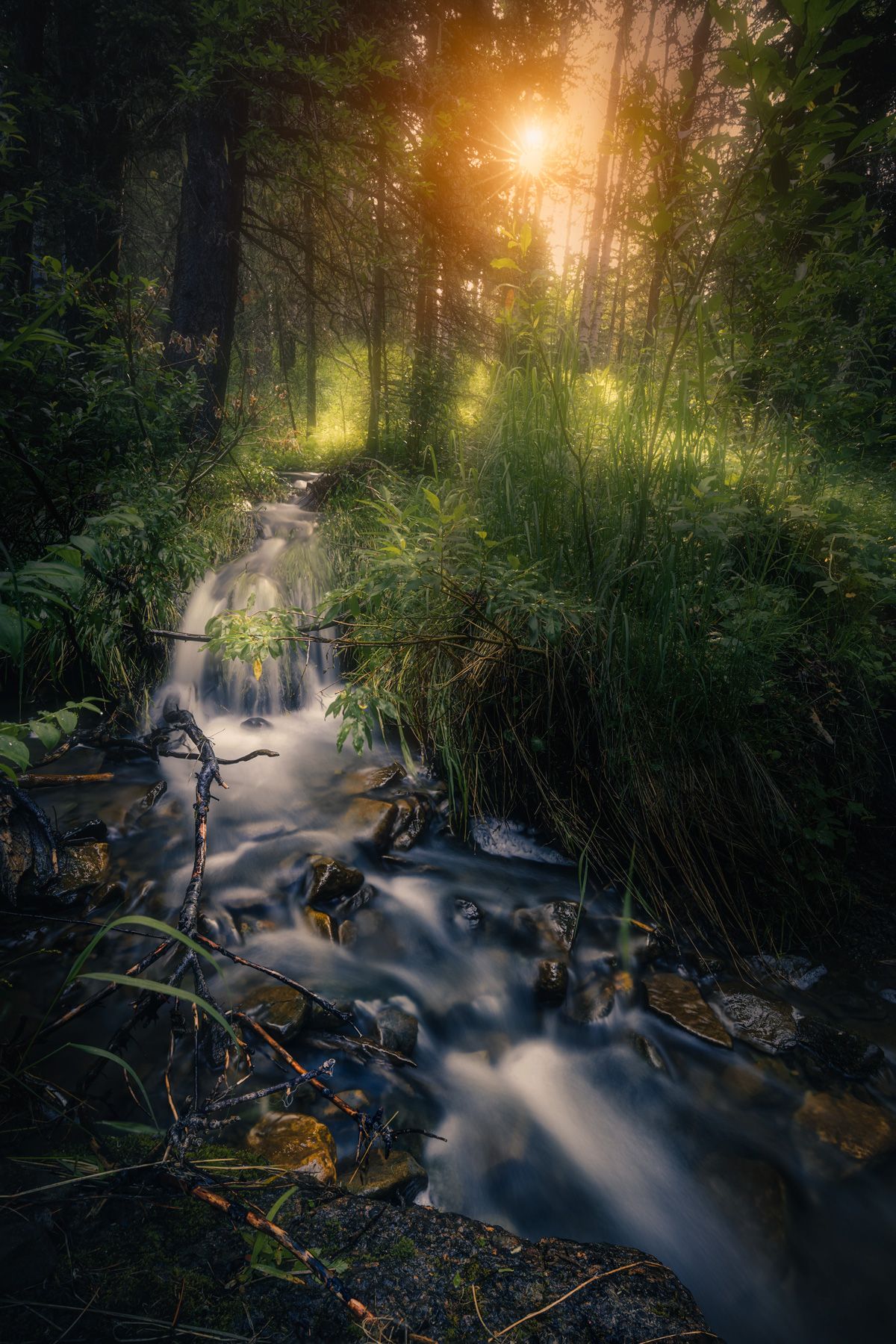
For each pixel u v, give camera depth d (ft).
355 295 30.37
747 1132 8.11
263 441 28.76
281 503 23.99
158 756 13.73
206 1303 4.44
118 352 15.70
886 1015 9.71
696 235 9.60
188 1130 5.62
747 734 11.65
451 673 12.71
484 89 27.27
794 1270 6.79
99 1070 7.02
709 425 12.79
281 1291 4.59
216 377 26.40
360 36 24.77
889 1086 8.69
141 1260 4.67
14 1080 6.23
